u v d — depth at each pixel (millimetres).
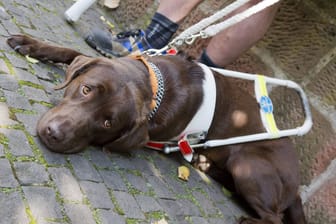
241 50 1715
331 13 1769
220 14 1425
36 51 1394
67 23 1877
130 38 1780
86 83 1163
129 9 2229
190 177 1519
